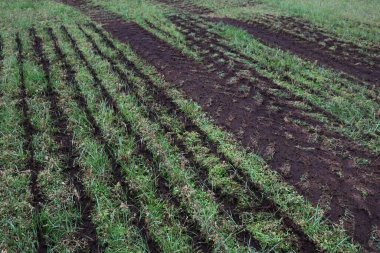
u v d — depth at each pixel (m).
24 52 6.74
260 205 3.62
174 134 4.63
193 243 3.23
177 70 6.29
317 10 10.68
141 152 4.30
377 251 3.19
